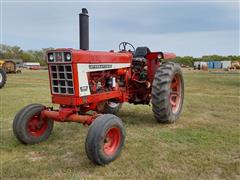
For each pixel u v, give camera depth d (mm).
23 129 3834
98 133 3078
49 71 3824
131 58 5090
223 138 4184
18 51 88188
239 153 3553
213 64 58031
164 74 4836
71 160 3369
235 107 6812
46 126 4164
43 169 3094
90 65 3863
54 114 3805
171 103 4980
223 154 3516
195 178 2859
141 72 5320
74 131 4641
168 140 4094
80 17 3943
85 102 3773
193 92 10461
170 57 5500
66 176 2912
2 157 3480
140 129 4723
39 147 3854
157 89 4785
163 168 3100
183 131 4582
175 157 3410
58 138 4270
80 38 3961
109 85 4465
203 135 4340
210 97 8734
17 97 8719
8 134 4453
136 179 2842
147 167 3127
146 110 6410
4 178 2879
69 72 3598
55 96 3814
